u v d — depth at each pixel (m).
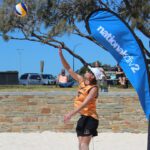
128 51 8.45
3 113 14.99
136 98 14.80
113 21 8.51
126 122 14.81
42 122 14.93
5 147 12.28
